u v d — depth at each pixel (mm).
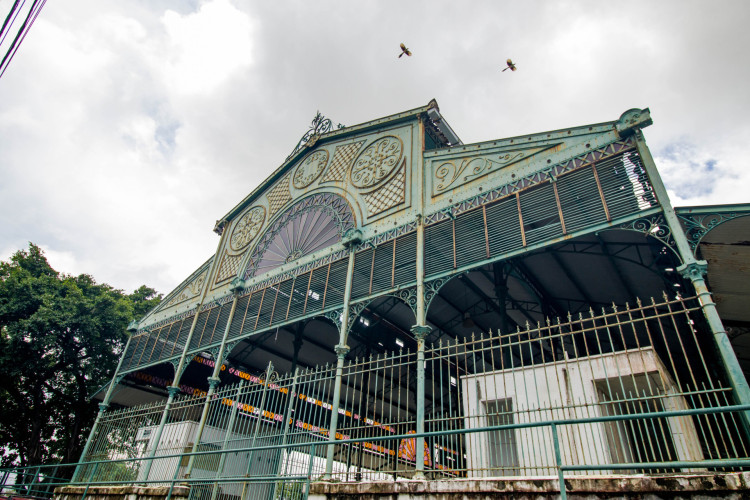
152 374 18562
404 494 7078
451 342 18719
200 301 17812
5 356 18422
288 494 8977
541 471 7973
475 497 6340
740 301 10656
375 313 16578
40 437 20203
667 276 11000
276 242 16844
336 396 10164
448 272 10438
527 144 11023
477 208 10945
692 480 4945
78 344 20688
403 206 12750
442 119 14594
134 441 14648
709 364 13109
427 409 21750
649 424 9773
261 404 11008
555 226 9367
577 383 8398
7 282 20156
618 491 5305
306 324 17328
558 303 15047
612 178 9133
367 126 15891
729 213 7641
